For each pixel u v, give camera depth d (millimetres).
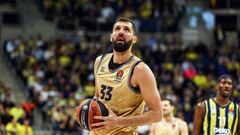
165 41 28969
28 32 30016
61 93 22828
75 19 30609
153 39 29125
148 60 26625
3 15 30047
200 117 10094
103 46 27781
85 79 24953
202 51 28594
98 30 30391
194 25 31531
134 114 6754
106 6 31000
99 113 6434
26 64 25578
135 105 6742
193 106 23172
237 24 32594
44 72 25047
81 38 29375
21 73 25234
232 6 33094
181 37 30906
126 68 6691
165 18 30734
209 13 32031
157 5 31281
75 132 19781
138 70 6590
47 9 30844
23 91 24766
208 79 26062
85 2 31203
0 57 27312
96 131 6789
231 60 28062
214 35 30281
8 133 18500
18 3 30891
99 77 6867
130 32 6688
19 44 26938
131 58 6746
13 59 26125
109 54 7012
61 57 26453
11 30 29766
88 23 30609
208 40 31328
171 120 11633
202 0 33000
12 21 30219
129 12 30734
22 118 19328
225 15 32750
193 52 28312
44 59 26219
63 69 25484
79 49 27672
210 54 28281
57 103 21531
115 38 6668
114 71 6754
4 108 19422
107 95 6738
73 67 25859
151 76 6586
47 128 21062
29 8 30812
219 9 33031
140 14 30969
